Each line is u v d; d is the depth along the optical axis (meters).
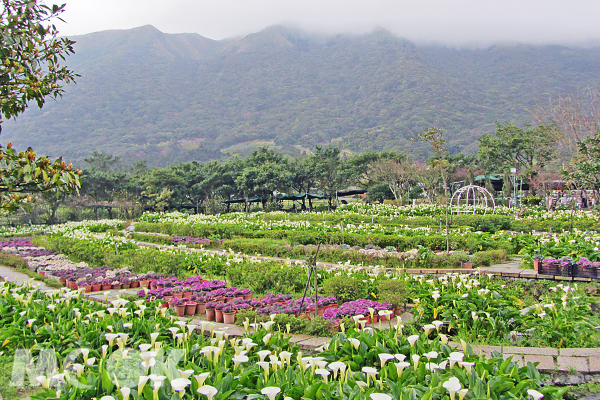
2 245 20.20
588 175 20.84
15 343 5.43
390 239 14.76
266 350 4.37
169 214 33.16
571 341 5.66
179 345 4.82
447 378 3.72
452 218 21.16
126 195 48.09
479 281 8.53
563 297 6.39
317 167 51.81
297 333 6.43
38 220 42.22
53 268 12.65
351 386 3.77
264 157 55.78
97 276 10.94
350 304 7.28
